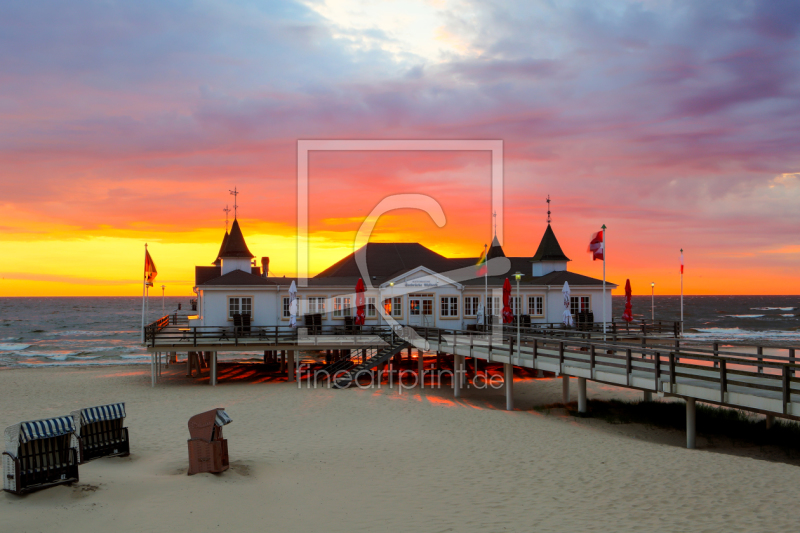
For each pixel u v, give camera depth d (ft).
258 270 140.26
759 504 35.58
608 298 120.78
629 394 89.81
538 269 129.90
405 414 70.79
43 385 103.40
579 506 35.91
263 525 32.01
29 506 33.24
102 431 46.39
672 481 41.04
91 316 460.14
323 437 58.03
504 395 88.89
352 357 114.21
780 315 402.31
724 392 49.08
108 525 30.99
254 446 53.62
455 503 36.68
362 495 38.34
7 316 456.45
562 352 67.51
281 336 101.60
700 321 348.38
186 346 95.76
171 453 50.24
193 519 32.40
